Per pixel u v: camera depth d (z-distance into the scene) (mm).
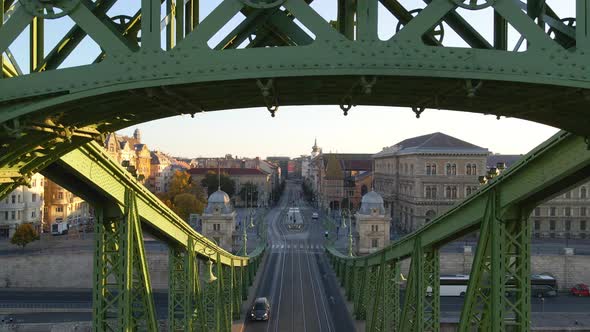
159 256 69812
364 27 6633
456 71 6590
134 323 17141
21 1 6684
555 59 6582
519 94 7332
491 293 14094
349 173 173125
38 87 6688
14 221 90875
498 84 6859
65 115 7551
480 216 16047
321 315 54969
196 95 7492
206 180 160375
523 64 6598
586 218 90188
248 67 6609
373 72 6578
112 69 6648
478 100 7875
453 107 8375
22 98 6684
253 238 105250
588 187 90000
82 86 6664
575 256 69062
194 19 7961
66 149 9094
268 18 7492
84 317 55938
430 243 21438
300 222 120750
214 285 34375
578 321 52719
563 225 90312
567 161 11328
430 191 98562
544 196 13641
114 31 6945
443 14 6617
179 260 27031
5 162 7875
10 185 8992
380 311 36906
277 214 149500
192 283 26562
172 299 26594
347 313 55625
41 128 7332
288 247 96125
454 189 98375
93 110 7703
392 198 113500
